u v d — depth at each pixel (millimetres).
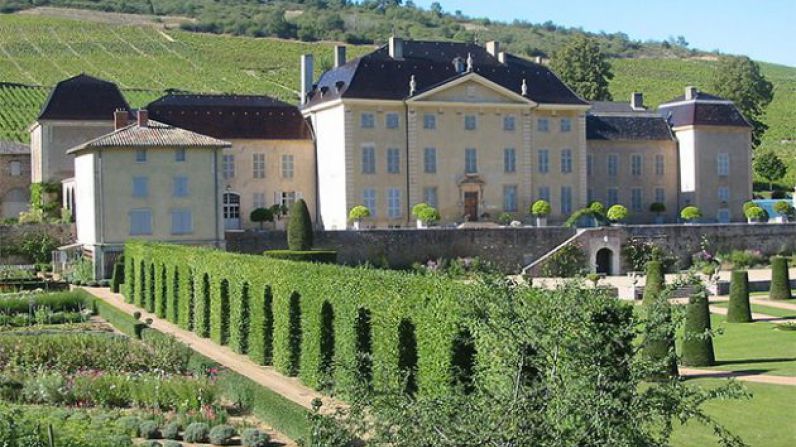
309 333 43000
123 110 93938
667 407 18766
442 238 89562
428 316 33656
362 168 94812
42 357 45750
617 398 18578
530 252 91875
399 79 97375
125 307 70500
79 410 37875
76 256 85938
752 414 34125
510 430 18234
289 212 96750
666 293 20219
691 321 43375
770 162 139750
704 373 42156
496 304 20094
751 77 140625
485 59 104312
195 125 95812
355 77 95688
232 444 34500
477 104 98500
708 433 31562
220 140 89250
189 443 34688
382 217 95625
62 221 92375
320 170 98812
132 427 35438
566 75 147125
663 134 110875
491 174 99562
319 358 42000
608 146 108688
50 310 64875
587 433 18078
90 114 98750
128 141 82625
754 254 95125
